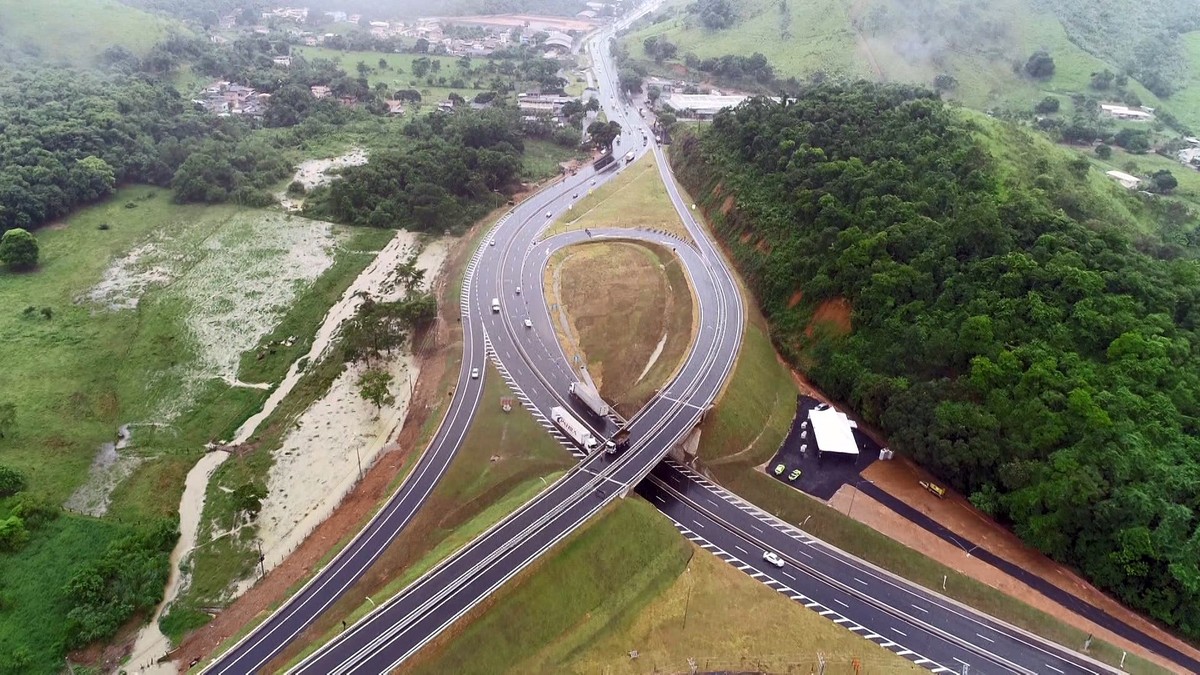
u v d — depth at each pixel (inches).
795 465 5290.4
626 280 7593.5
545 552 4200.3
